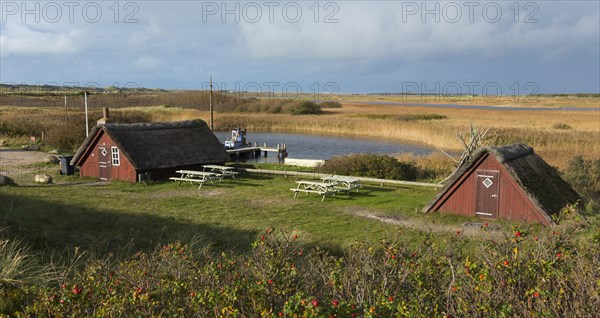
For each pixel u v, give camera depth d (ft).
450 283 21.81
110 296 21.66
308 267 25.85
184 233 52.11
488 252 24.44
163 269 26.27
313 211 69.00
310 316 17.13
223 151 109.50
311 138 211.41
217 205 72.54
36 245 42.93
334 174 99.81
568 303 19.74
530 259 22.25
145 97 378.73
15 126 164.55
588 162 90.38
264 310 18.67
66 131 147.23
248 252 44.21
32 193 74.69
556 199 65.62
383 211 69.77
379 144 187.83
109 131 94.89
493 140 152.46
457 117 272.51
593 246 23.07
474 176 67.15
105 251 43.09
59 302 21.50
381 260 24.00
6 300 24.97
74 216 56.29
